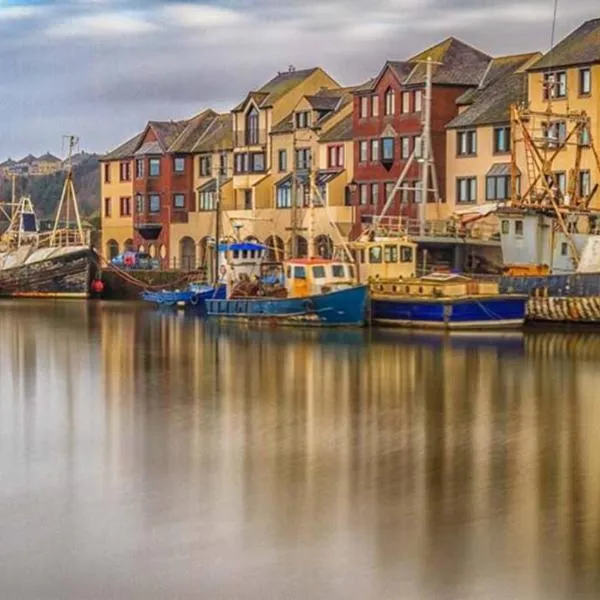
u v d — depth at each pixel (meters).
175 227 146.62
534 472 35.75
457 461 37.31
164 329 85.19
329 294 83.25
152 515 31.44
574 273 79.69
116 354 68.00
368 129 119.56
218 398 50.31
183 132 150.00
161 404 48.78
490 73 115.31
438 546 28.77
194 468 36.62
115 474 35.94
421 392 51.56
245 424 43.94
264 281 94.06
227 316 91.69
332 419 44.91
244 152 138.38
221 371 59.44
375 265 86.69
